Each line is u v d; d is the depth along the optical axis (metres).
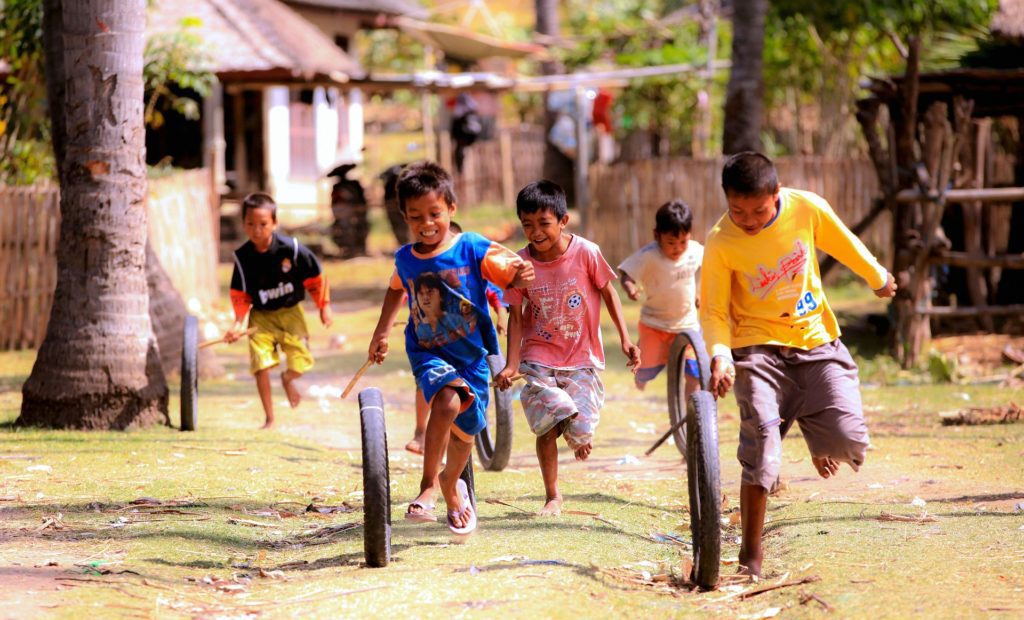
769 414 11.29
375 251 54.91
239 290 19.86
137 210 18.80
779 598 10.45
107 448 17.00
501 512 14.10
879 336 30.55
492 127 74.12
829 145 45.84
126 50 18.33
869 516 13.31
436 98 88.38
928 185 25.80
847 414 11.29
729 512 14.68
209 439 18.23
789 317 11.54
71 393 18.44
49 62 21.34
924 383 24.31
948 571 10.78
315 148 63.62
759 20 39.88
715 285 11.55
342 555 11.98
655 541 12.95
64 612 9.73
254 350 19.94
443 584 10.68
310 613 10.04
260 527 13.33
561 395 13.73
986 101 28.78
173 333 25.30
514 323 13.58
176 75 36.91
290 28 55.34
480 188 68.06
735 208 11.21
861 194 40.97
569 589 10.60
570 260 13.98
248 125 59.88
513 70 71.44
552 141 68.44
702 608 10.29
